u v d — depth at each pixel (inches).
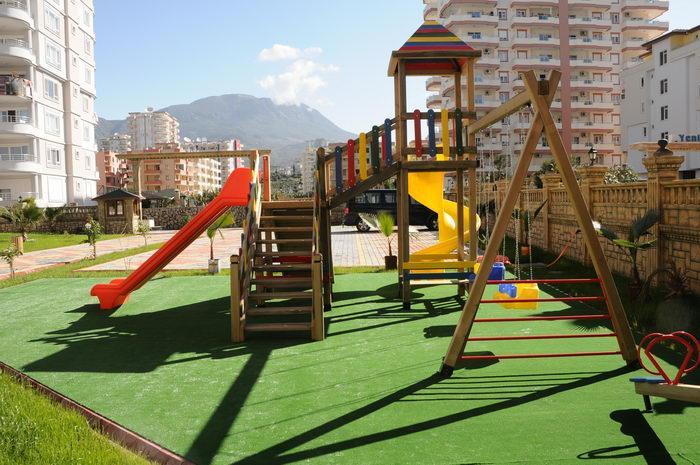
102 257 721.6
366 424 162.9
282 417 170.9
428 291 416.8
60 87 1851.6
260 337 283.9
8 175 1691.7
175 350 260.8
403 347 254.1
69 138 1887.3
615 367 213.6
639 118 2028.8
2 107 1673.2
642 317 285.1
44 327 318.3
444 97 2741.1
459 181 398.3
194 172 5009.8
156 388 203.6
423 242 831.1
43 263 684.7
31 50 1680.6
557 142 214.1
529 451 140.7
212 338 283.9
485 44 2618.1
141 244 975.6
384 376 210.7
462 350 209.0
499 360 229.0
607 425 156.3
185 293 429.4
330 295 353.7
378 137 377.1
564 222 565.6
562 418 162.6
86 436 154.8
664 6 2844.5
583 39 2696.9
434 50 358.9
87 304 393.4
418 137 366.0
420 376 209.3
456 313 330.6
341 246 806.5
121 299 381.1
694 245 321.7
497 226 211.9
